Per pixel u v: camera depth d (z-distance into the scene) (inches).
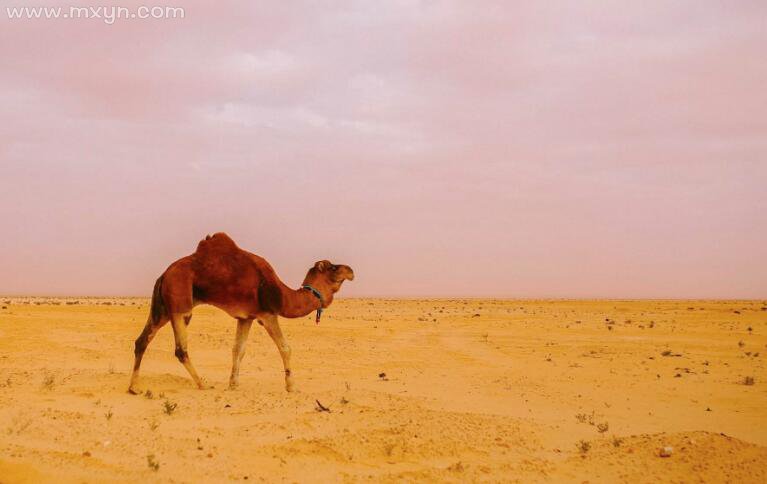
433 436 365.1
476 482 298.0
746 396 601.0
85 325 1167.6
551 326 1445.6
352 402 479.2
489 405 532.1
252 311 528.1
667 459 326.6
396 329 1312.7
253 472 300.0
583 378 700.7
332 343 1029.2
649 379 697.6
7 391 473.7
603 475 311.3
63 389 494.9
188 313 514.0
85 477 264.1
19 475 257.6
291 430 375.2
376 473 309.9
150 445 326.3
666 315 1996.8
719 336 1188.5
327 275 569.6
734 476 301.1
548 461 331.6
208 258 521.0
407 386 630.5
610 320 1690.5
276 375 693.3
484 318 1779.0
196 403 451.5
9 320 1168.8
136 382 493.4
